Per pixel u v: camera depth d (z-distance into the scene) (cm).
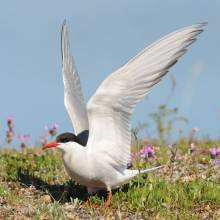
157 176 1167
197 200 981
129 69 892
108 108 906
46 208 924
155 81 911
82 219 902
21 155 1456
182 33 897
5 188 1113
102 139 943
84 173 942
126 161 964
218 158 1124
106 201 1008
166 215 905
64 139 941
